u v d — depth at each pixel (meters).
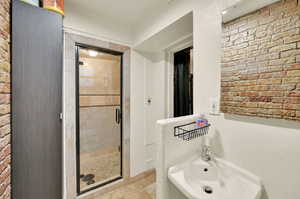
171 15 1.25
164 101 1.99
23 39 0.97
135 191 1.71
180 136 0.91
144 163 2.09
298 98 0.60
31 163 1.01
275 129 0.68
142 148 2.07
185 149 0.95
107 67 1.83
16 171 0.96
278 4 0.65
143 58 2.05
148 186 1.81
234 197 0.76
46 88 1.07
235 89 0.82
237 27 0.80
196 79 1.05
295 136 0.62
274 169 0.69
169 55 1.97
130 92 1.93
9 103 0.92
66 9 1.40
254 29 0.73
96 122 1.81
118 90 1.93
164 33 1.45
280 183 0.67
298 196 0.62
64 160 1.45
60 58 1.12
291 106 0.62
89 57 1.69
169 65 1.98
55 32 1.09
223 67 0.87
